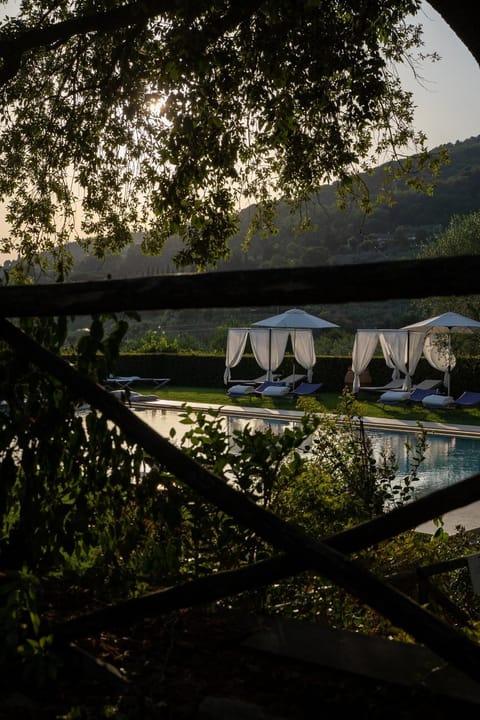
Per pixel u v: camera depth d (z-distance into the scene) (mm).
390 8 8219
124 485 2947
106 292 2006
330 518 4934
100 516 3055
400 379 28531
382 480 6625
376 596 1832
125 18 7422
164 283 1901
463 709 2283
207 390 30984
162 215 10492
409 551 5559
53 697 2377
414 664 2590
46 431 2867
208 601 2268
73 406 2875
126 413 2213
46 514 2887
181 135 8945
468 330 26344
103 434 2842
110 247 11062
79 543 3027
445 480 14695
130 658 2703
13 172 10203
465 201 90875
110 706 2264
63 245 10734
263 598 3635
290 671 2580
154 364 33250
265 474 4070
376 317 60500
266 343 29797
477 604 5840
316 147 9930
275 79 8461
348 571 1870
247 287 1778
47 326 2891
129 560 3258
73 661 2480
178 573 3471
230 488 2051
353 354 27703
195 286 1855
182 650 2773
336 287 1673
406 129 10047
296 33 8305
